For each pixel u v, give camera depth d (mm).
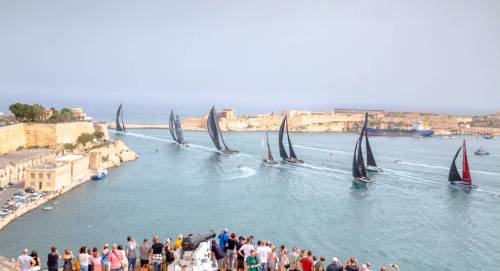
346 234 154625
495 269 128000
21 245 132500
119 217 165250
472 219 177500
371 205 194500
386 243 146625
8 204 165625
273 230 156625
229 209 182625
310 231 156750
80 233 145625
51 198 185875
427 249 142375
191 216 170375
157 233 148875
